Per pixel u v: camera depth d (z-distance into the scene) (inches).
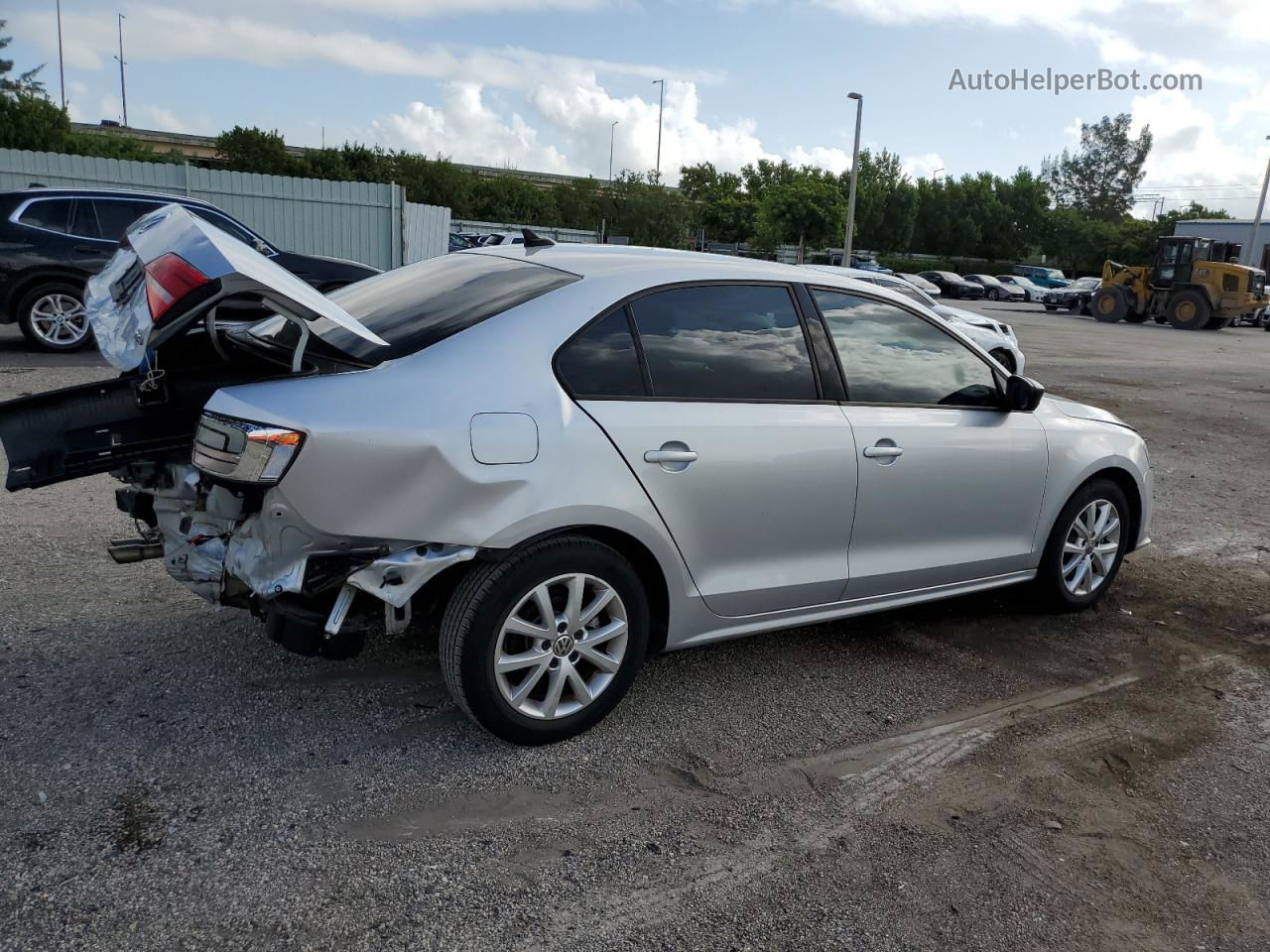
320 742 127.0
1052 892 107.4
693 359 136.9
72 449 126.8
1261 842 119.8
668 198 2145.7
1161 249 1211.9
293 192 653.9
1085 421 189.2
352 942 92.4
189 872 100.4
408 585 115.7
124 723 127.9
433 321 128.0
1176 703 157.5
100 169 605.6
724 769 128.6
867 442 150.5
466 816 113.8
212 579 125.5
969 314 554.9
